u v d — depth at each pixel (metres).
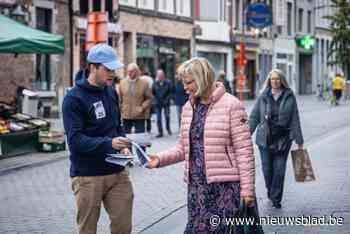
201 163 7.41
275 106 12.66
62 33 37.25
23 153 20.56
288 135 12.62
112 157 7.74
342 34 35.12
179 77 7.53
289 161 19.23
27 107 24.77
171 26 50.28
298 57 76.50
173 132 28.95
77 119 7.80
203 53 55.62
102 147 7.71
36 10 35.00
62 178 16.33
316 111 45.12
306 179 12.58
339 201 13.34
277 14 69.62
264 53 66.25
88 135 7.87
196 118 7.43
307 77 79.50
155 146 23.09
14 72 32.72
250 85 63.06
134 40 45.28
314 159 19.97
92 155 7.82
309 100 63.28
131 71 19.84
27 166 18.27
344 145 23.94
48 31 36.12
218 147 7.33
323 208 12.66
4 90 32.03
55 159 19.69
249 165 7.32
